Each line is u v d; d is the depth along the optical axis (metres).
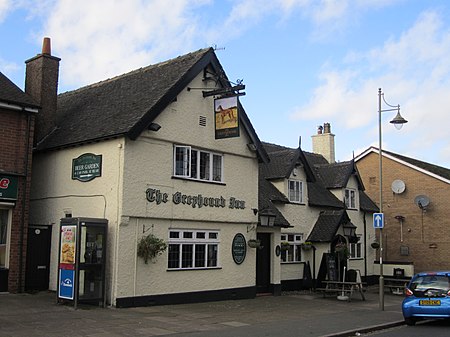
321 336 11.34
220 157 18.33
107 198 15.13
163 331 11.25
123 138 14.97
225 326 12.37
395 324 13.96
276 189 23.00
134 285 14.88
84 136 16.12
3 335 9.98
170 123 16.31
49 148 17.19
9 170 15.80
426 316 13.70
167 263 15.95
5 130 15.83
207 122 17.64
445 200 30.69
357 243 27.98
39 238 16.75
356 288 21.62
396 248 32.19
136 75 18.86
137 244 15.09
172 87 16.05
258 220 19.48
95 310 13.66
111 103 17.66
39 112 18.05
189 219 16.69
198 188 17.16
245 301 17.91
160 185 15.88
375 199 33.44
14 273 15.69
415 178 32.00
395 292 23.62
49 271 16.80
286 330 12.04
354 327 12.89
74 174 16.39
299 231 23.48
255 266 19.25
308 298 19.88
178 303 16.11
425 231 31.25
